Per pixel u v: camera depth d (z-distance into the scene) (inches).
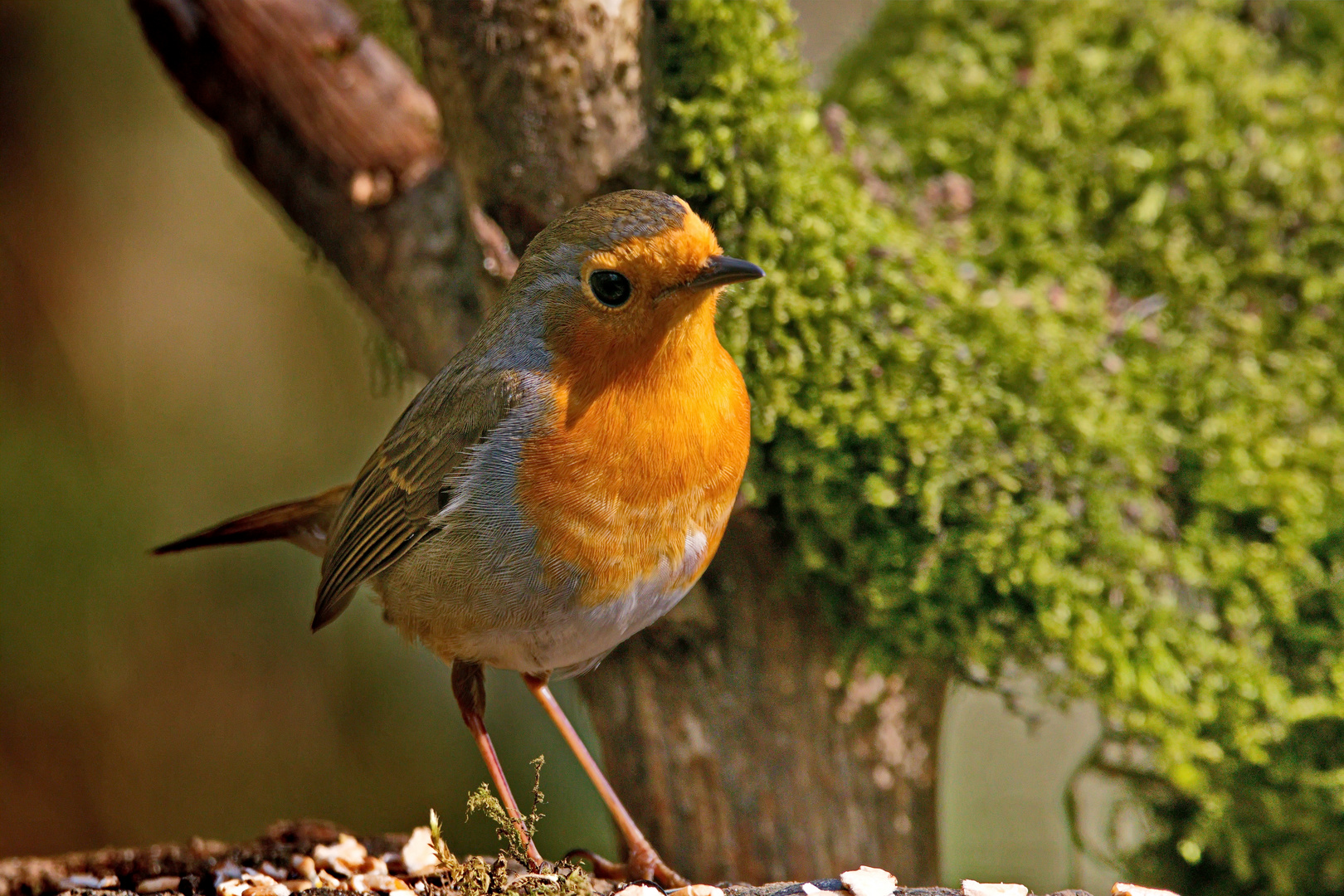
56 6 496.4
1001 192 344.8
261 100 323.6
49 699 479.2
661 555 231.3
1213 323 335.6
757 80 281.1
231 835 480.1
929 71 370.0
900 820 322.0
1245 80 355.9
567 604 231.9
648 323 218.2
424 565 243.9
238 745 488.7
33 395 500.7
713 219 284.5
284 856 267.0
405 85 326.0
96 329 513.3
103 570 478.3
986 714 492.7
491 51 257.4
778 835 311.6
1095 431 296.4
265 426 515.5
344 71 321.1
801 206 289.6
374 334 362.0
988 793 478.3
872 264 297.1
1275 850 311.9
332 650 492.7
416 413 256.1
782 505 300.2
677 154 279.0
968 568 290.5
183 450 505.7
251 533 306.2
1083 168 347.6
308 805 481.4
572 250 222.7
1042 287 327.6
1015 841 458.9
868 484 286.7
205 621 492.1
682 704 313.3
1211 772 305.6
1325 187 342.6
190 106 345.7
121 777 485.1
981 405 293.7
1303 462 317.7
